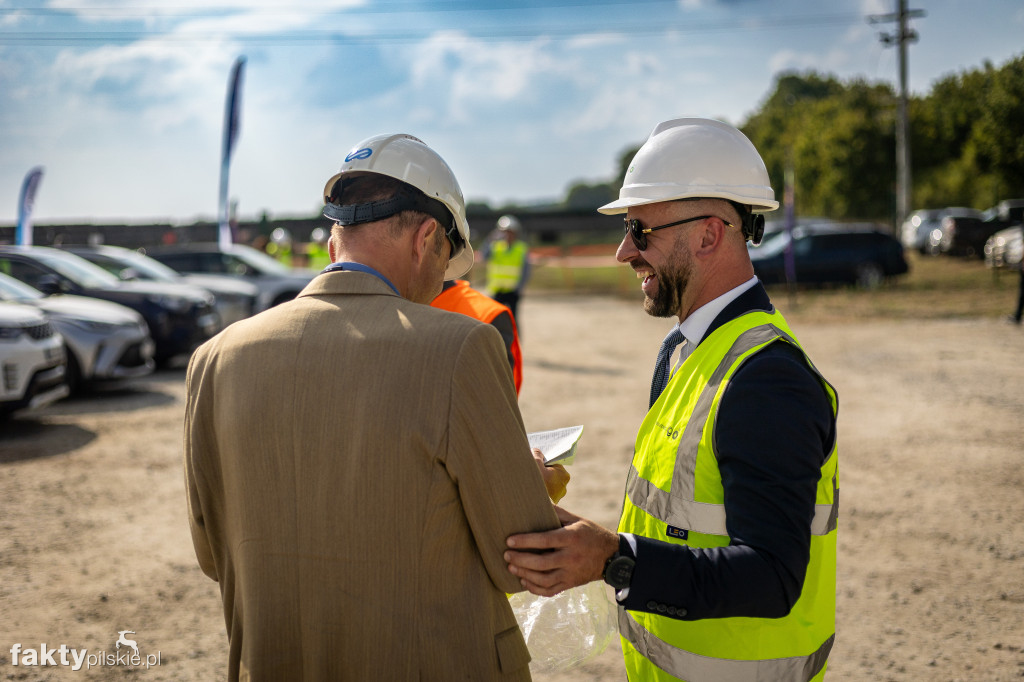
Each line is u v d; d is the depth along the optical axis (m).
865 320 14.12
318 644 1.21
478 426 1.16
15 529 4.40
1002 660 3.12
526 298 22.12
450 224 1.43
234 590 1.35
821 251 19.27
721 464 1.27
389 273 1.35
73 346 7.96
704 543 1.31
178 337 9.85
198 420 1.34
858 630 3.38
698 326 1.48
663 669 1.44
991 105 33.34
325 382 1.19
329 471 1.18
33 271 9.60
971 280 20.58
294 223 37.06
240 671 1.30
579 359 10.94
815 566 1.37
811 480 1.22
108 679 2.94
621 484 5.27
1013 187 32.94
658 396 1.64
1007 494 5.05
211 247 13.52
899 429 6.70
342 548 1.19
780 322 1.43
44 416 7.33
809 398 1.24
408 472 1.16
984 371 9.14
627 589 1.20
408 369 1.17
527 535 1.19
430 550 1.18
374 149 1.37
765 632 1.36
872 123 39.56
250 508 1.24
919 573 3.93
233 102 15.80
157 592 3.67
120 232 26.91
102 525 4.50
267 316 1.32
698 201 1.45
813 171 42.16
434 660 1.19
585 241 51.50
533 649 1.56
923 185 38.94
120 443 6.34
